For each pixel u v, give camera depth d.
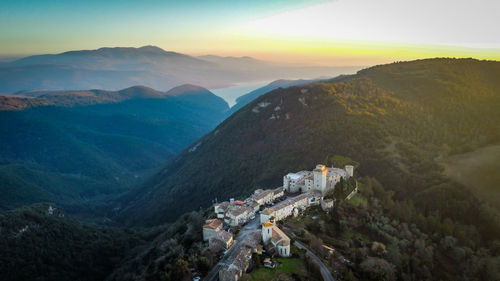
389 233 150.12
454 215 172.88
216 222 136.75
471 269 139.88
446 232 157.00
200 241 133.25
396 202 177.50
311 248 125.62
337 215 151.25
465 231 160.00
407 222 163.88
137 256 186.75
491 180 190.25
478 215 168.62
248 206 152.75
